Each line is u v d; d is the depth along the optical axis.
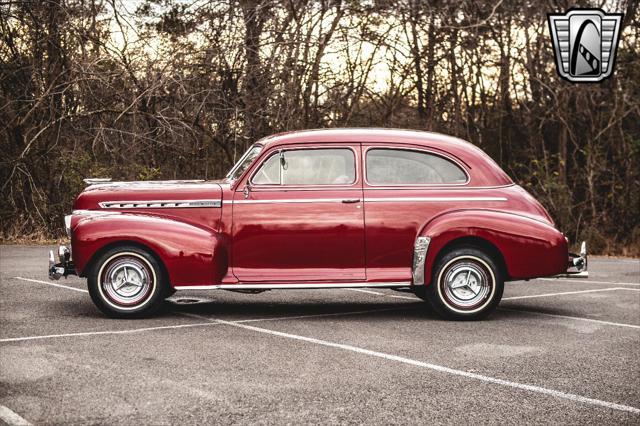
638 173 20.17
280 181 8.16
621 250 18.81
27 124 18.61
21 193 17.95
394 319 8.28
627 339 7.23
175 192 8.18
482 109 22.33
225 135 18.45
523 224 8.10
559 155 20.28
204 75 18.30
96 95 18.55
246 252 8.10
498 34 20.61
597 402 5.11
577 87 20.53
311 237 8.10
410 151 8.30
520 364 6.18
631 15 20.59
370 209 8.13
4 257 14.16
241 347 6.69
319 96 18.66
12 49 18.19
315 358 6.29
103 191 8.29
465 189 8.27
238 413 4.76
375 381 5.58
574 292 10.66
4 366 5.90
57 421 4.57
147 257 7.97
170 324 7.77
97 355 6.30
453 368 6.01
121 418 4.64
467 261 8.16
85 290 10.12
